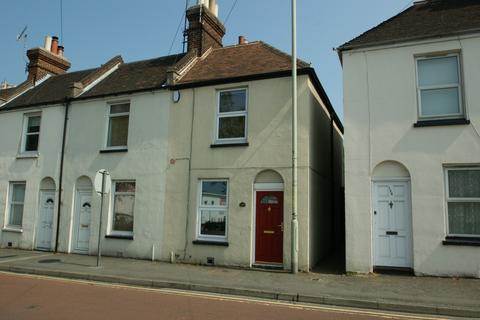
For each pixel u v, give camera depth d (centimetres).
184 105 1379
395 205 1093
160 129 1402
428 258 1034
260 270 1159
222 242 1240
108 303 766
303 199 1173
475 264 996
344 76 1179
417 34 1122
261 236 1207
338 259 1377
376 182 1116
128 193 1440
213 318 671
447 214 1048
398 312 752
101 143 1509
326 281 988
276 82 1254
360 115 1147
